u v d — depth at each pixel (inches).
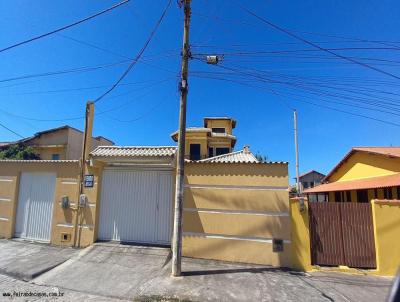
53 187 442.3
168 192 398.3
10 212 453.1
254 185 359.9
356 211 353.1
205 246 360.5
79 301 250.2
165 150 403.2
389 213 345.4
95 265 333.7
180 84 331.6
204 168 375.2
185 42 339.0
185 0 335.3
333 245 349.4
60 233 414.3
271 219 350.6
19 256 366.3
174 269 304.0
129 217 404.8
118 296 261.0
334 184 816.3
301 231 346.3
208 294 261.7
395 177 538.3
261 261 345.7
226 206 362.3
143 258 350.9
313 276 316.8
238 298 255.1
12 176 463.2
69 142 1116.5
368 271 333.1
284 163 358.3
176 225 312.0
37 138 1135.0
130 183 411.5
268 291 270.7
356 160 748.0
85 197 411.5
